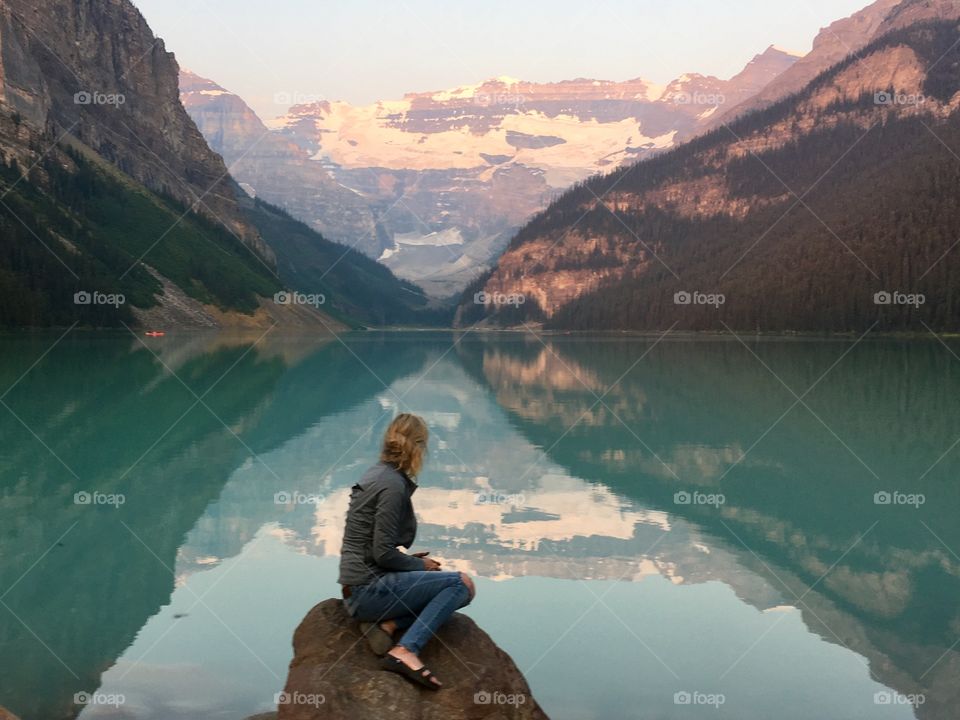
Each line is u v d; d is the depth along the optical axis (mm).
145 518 14828
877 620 9773
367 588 6305
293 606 10266
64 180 170500
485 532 13992
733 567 12070
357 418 30266
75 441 24000
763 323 157125
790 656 8875
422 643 6141
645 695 7895
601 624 9805
